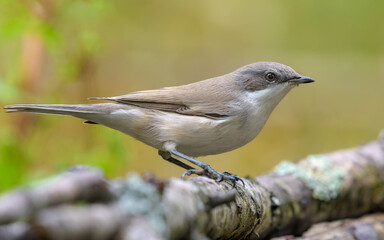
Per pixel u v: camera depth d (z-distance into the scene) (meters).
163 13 16.91
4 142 10.02
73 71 11.98
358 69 16.81
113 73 16.25
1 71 13.05
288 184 8.53
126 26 16.62
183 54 16.88
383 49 17.12
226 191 6.03
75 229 3.48
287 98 16.64
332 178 9.01
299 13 17.55
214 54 16.94
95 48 12.17
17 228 3.45
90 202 3.94
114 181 4.38
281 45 17.48
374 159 9.88
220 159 15.77
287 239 8.25
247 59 17.00
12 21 10.69
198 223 4.93
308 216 8.61
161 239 3.82
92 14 11.52
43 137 11.82
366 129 16.17
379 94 16.56
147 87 16.41
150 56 16.66
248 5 17.39
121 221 3.80
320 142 16.16
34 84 12.11
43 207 3.47
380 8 17.08
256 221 7.06
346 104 16.50
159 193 4.27
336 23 17.50
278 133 16.28
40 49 12.23
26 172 10.38
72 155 11.11
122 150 10.78
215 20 17.19
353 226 8.57
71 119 12.22
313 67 16.91
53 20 11.49
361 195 9.45
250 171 15.68
